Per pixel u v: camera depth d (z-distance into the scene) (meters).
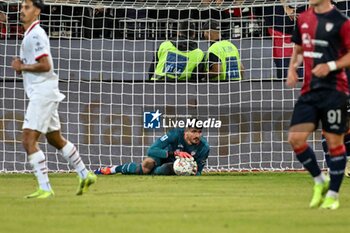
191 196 29.55
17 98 45.56
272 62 46.81
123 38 47.56
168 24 47.88
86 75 46.81
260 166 46.12
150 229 19.98
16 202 26.86
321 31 24.86
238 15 48.03
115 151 46.03
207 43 47.78
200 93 46.53
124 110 46.31
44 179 28.67
